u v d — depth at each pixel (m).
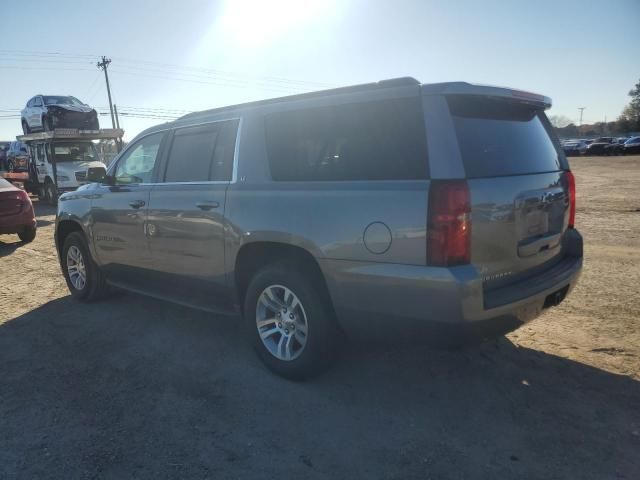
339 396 3.51
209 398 3.52
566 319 4.77
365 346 4.28
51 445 3.00
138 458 2.87
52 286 6.57
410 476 2.67
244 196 3.76
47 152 17.58
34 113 19.22
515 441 2.95
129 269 5.02
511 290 3.07
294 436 3.05
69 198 5.78
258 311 3.81
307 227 3.33
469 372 3.79
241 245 3.76
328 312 3.47
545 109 3.89
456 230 2.76
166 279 4.62
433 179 2.84
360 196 3.09
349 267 3.13
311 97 3.56
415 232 2.85
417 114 2.98
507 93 3.23
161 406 3.42
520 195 3.16
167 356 4.23
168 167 4.57
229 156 4.01
